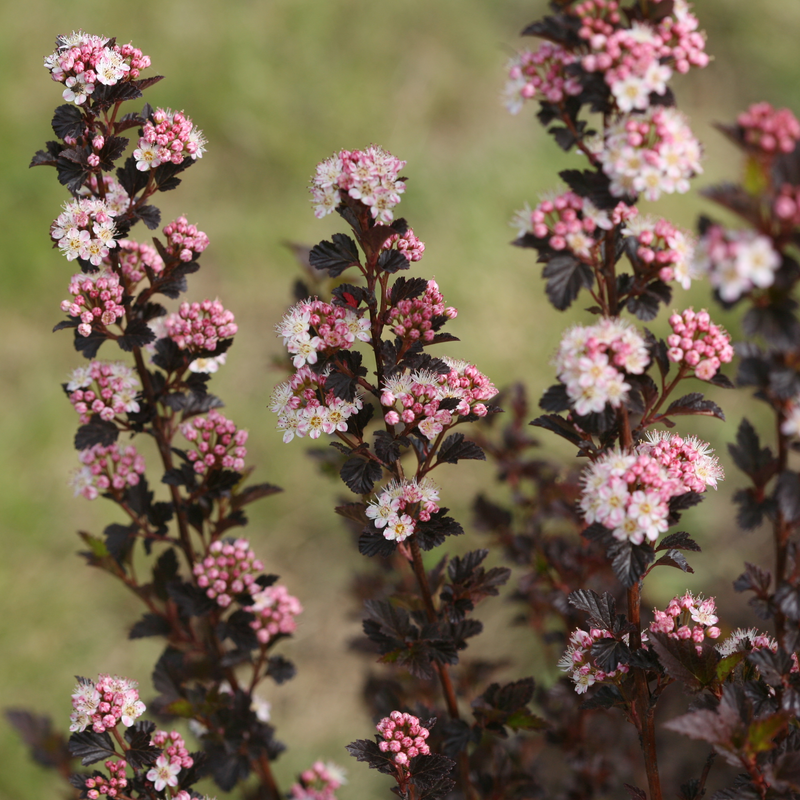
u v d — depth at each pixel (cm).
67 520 191
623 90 100
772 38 283
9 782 145
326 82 282
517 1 308
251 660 120
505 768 120
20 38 286
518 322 216
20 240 239
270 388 208
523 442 132
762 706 103
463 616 112
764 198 97
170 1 298
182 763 108
